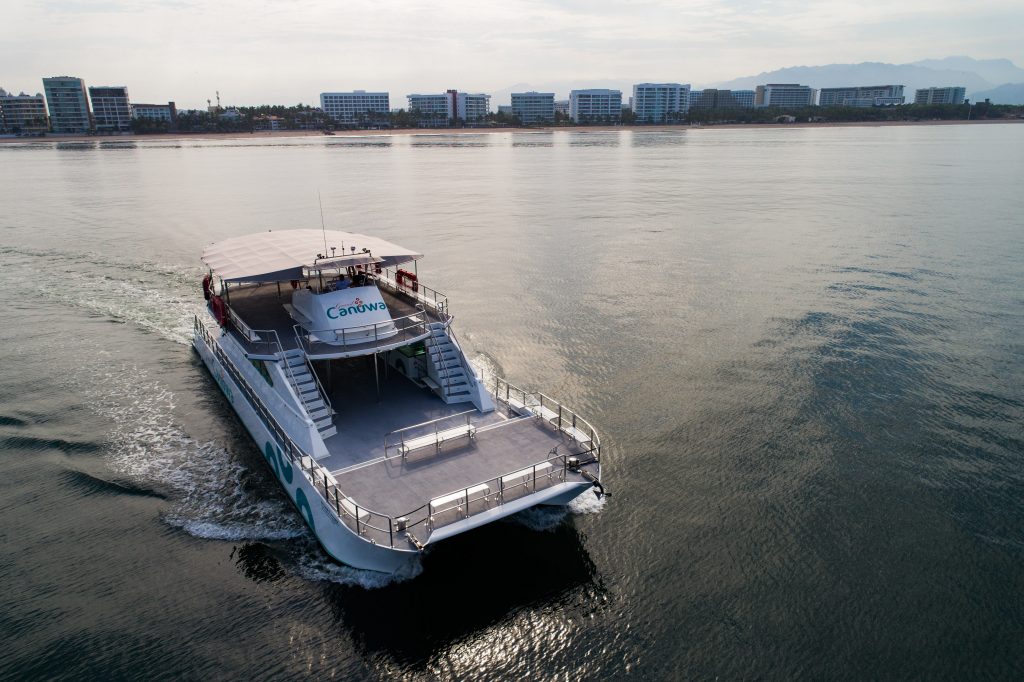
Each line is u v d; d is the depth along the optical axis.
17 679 15.85
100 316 41.78
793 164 138.62
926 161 136.38
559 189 104.31
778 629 17.55
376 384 25.69
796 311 41.75
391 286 32.72
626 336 37.97
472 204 88.25
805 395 30.55
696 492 23.50
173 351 36.66
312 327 25.94
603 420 28.47
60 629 17.36
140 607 18.11
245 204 86.88
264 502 22.88
